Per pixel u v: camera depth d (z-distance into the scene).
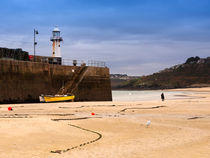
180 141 11.92
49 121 16.08
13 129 13.30
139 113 24.75
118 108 29.06
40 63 38.72
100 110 27.00
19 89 35.53
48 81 39.62
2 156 8.84
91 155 9.25
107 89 49.28
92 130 14.91
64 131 13.86
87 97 45.16
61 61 46.19
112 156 9.15
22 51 41.41
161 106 31.72
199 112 25.62
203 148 10.45
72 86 43.06
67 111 25.66
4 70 34.00
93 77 46.56
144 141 11.94
